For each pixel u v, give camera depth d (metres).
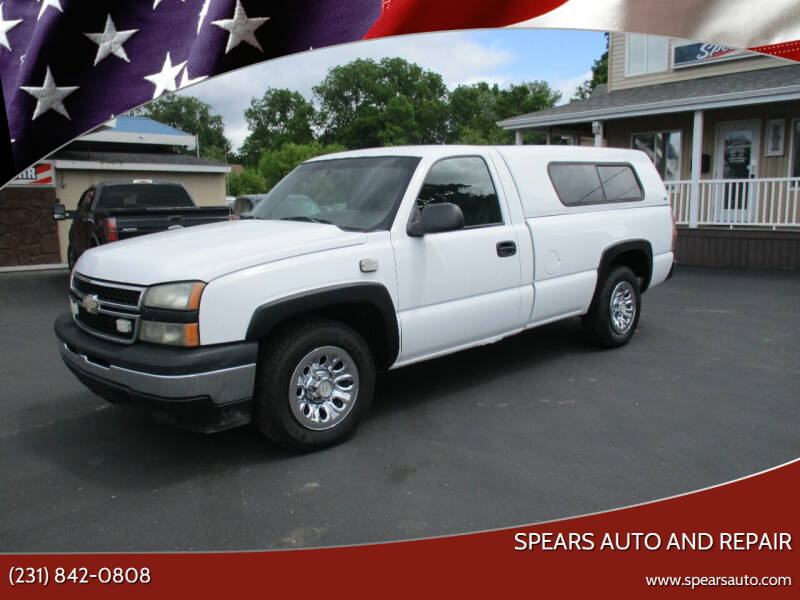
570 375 5.26
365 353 3.96
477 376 5.28
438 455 3.73
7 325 8.03
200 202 17.64
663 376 5.21
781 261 11.95
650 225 6.29
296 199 4.71
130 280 3.48
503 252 4.76
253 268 3.46
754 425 4.11
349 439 3.99
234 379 3.36
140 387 3.35
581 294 5.53
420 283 4.21
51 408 4.72
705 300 8.80
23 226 14.19
